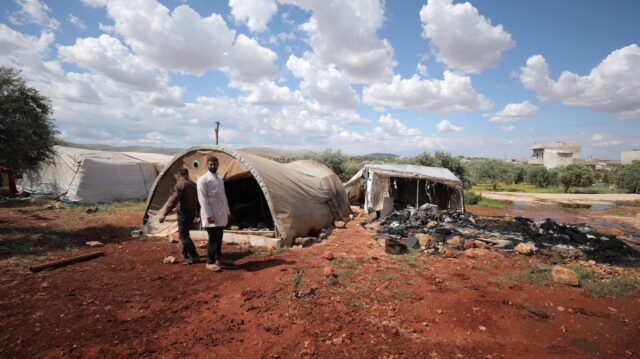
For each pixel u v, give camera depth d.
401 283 4.84
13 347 2.83
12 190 14.63
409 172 14.05
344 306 3.93
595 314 3.90
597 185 42.19
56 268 5.14
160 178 8.19
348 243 7.55
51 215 10.35
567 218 15.41
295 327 3.37
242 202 10.65
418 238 7.34
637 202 23.12
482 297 4.38
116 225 9.12
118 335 3.13
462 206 13.97
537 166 42.03
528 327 3.53
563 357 2.95
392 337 3.21
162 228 8.04
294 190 8.25
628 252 7.21
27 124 8.21
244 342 3.06
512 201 23.27
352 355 2.87
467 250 6.84
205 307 3.83
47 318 3.40
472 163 49.38
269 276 4.94
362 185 14.99
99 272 5.01
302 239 7.17
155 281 4.68
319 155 27.09
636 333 3.42
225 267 5.38
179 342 3.04
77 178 13.91
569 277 4.89
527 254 6.80
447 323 3.57
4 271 4.82
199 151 7.92
